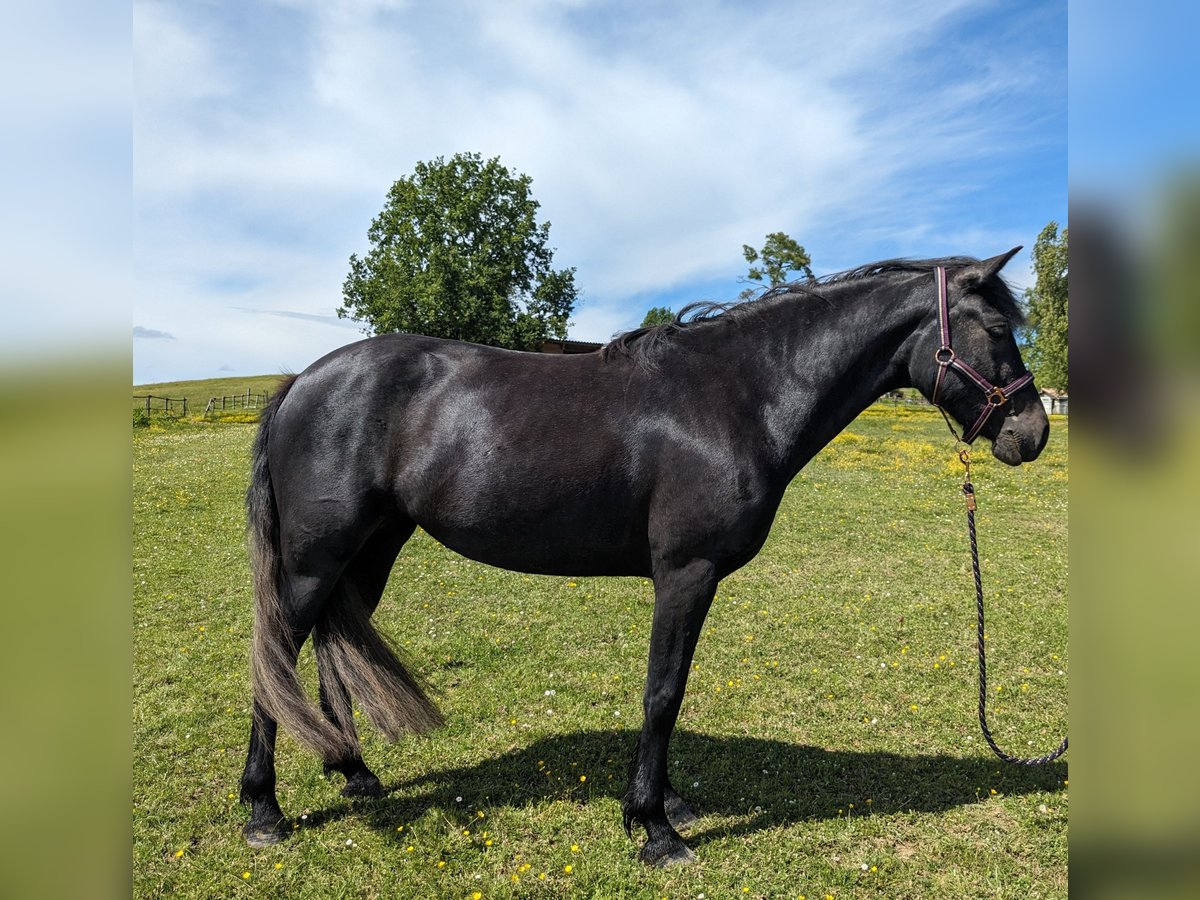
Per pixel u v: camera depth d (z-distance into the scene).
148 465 15.59
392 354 3.29
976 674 5.05
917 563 8.17
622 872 2.98
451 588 7.16
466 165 38.12
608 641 5.75
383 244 38.38
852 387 3.19
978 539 9.41
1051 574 7.69
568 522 3.08
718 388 3.09
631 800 3.08
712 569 3.02
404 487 3.20
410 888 2.87
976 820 3.36
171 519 10.20
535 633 5.88
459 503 3.11
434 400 3.20
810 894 2.87
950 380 3.07
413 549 8.83
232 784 3.62
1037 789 3.62
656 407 3.07
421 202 37.75
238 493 12.31
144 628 5.86
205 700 4.54
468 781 3.68
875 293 3.18
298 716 3.04
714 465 2.97
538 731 4.21
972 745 4.07
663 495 3.01
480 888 2.88
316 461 3.15
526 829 3.29
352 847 3.13
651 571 3.27
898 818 3.37
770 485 3.05
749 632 5.87
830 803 3.49
